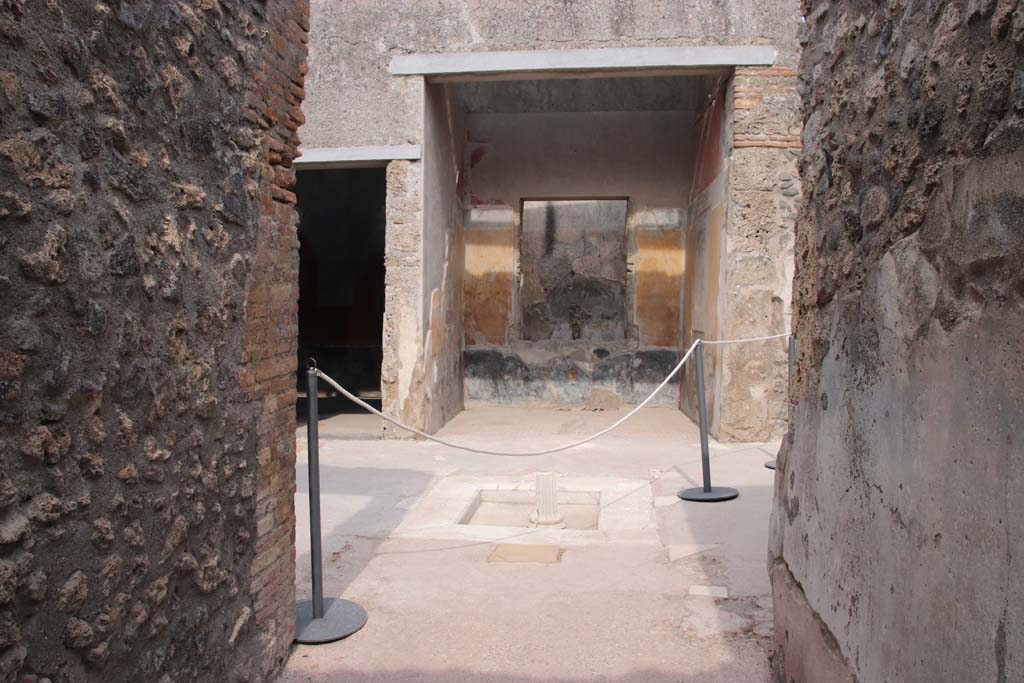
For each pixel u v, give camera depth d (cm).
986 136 148
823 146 264
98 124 191
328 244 1288
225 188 255
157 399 217
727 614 359
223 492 258
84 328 185
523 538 481
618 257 1190
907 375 183
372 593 390
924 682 167
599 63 782
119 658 201
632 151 1069
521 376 1094
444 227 937
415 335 824
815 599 251
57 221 176
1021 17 134
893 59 202
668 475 639
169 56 221
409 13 813
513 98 1060
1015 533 132
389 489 604
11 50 162
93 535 190
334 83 823
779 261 772
